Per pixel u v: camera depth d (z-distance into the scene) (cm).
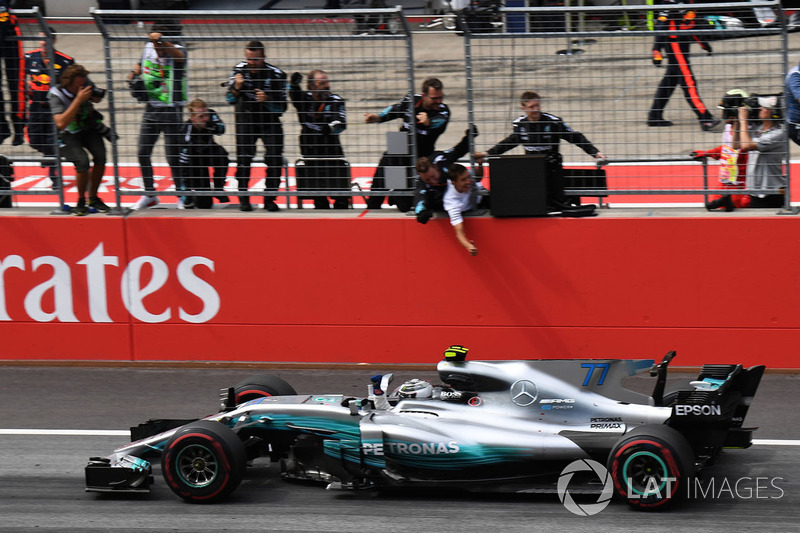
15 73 2798
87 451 2222
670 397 2072
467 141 2747
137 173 4094
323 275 2728
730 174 2631
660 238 2569
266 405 2017
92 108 2802
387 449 1931
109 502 1944
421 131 2742
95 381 2719
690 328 2592
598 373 1939
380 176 2769
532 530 1744
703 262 2559
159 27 2714
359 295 2723
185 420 2125
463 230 2617
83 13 6838
